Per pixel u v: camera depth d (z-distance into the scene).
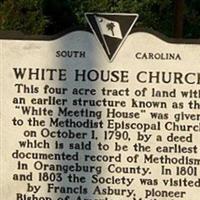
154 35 3.92
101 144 3.96
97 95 3.95
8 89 3.98
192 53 3.91
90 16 3.94
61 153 3.98
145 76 3.93
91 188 3.98
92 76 3.95
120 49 3.93
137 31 3.92
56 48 3.96
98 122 3.96
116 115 3.94
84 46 3.95
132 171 3.95
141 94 3.94
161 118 3.93
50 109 3.97
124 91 3.94
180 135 3.93
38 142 3.98
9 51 3.98
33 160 3.99
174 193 3.95
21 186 4.00
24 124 3.98
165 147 3.94
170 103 3.93
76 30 3.94
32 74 3.97
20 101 3.98
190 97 3.92
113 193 3.96
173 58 3.92
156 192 3.95
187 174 3.94
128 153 3.95
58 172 3.98
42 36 3.96
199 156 3.93
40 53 3.96
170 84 3.92
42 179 3.99
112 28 3.93
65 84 3.96
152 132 3.94
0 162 4.00
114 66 3.94
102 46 3.94
